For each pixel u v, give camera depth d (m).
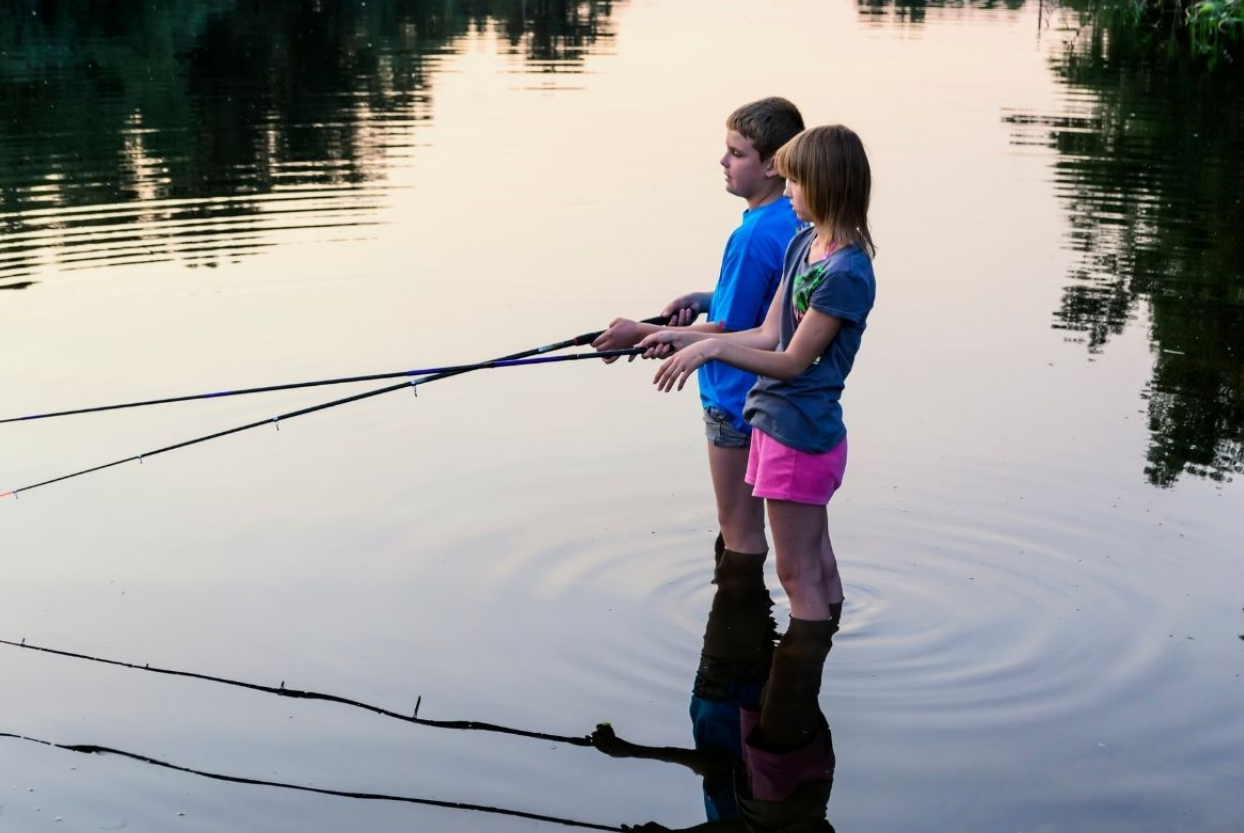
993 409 5.12
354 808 2.88
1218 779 2.98
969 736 3.15
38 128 10.54
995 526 4.17
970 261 7.15
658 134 10.45
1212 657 3.46
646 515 4.29
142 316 6.18
